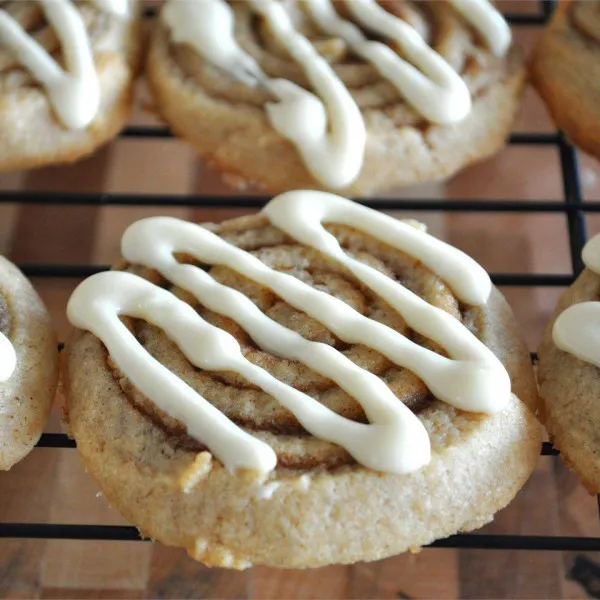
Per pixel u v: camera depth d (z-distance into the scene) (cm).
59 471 25
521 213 28
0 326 23
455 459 21
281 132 24
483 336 22
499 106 26
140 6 27
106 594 23
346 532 21
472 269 23
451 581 24
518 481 21
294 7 26
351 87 25
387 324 22
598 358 22
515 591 24
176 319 22
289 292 22
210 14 25
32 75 25
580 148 26
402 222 23
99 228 28
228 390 21
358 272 23
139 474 21
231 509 21
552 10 29
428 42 26
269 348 22
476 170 28
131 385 22
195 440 21
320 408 21
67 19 26
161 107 26
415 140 25
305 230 23
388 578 24
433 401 21
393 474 21
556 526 24
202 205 26
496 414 21
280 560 21
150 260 23
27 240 27
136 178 28
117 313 22
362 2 26
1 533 22
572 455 22
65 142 25
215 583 24
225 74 25
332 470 21
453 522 21
